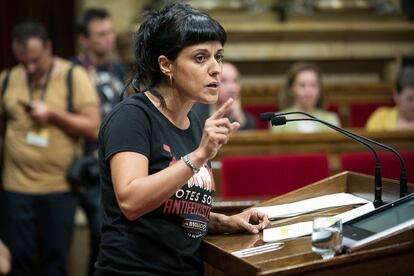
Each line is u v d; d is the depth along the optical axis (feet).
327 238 11.61
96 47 31.73
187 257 13.47
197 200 13.65
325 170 25.86
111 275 13.34
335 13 46.14
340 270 11.40
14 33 28.22
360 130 29.30
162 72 13.60
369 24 45.85
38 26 28.35
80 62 31.96
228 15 45.32
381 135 29.14
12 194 28.73
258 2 46.65
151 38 13.53
